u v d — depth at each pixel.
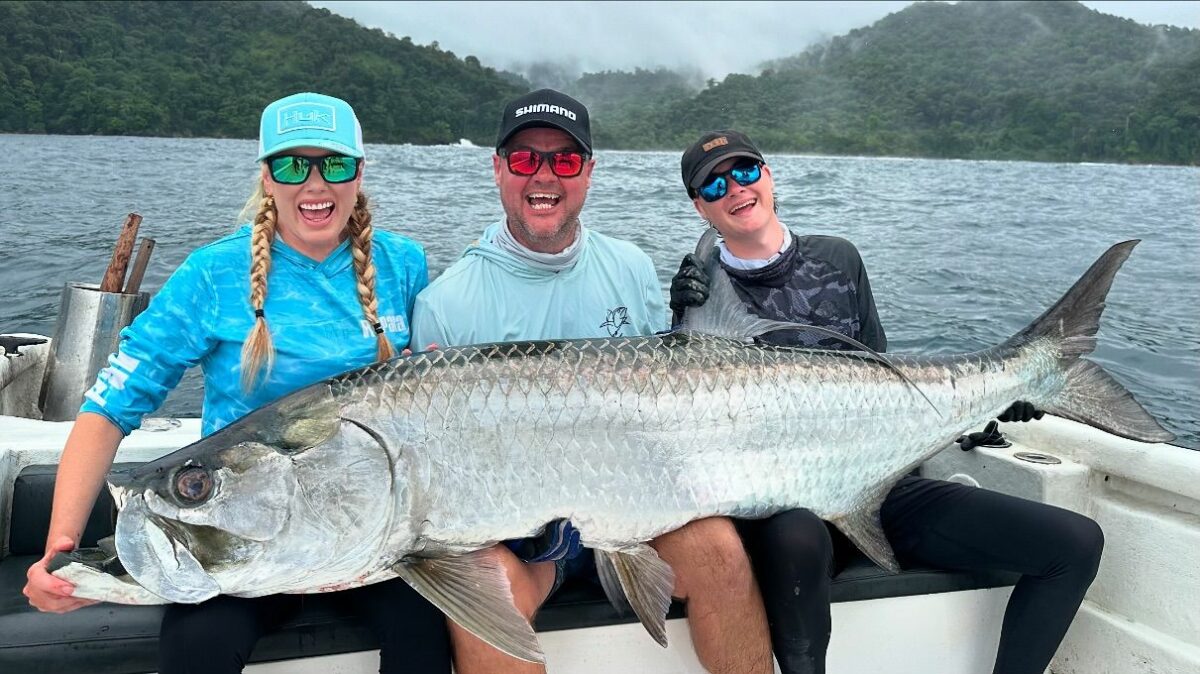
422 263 3.24
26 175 25.94
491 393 2.55
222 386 2.79
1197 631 2.88
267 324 2.77
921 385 3.05
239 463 2.34
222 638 2.33
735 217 3.61
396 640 2.51
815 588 2.65
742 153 3.56
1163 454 3.11
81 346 4.37
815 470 2.89
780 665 2.71
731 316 2.95
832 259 3.69
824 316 3.62
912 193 30.73
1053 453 3.51
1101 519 3.22
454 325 3.11
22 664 2.42
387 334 3.02
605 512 2.64
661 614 2.57
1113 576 3.15
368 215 2.99
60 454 3.36
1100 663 3.10
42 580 2.27
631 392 2.66
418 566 2.49
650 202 20.81
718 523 2.68
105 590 2.29
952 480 3.55
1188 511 3.08
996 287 11.72
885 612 2.95
